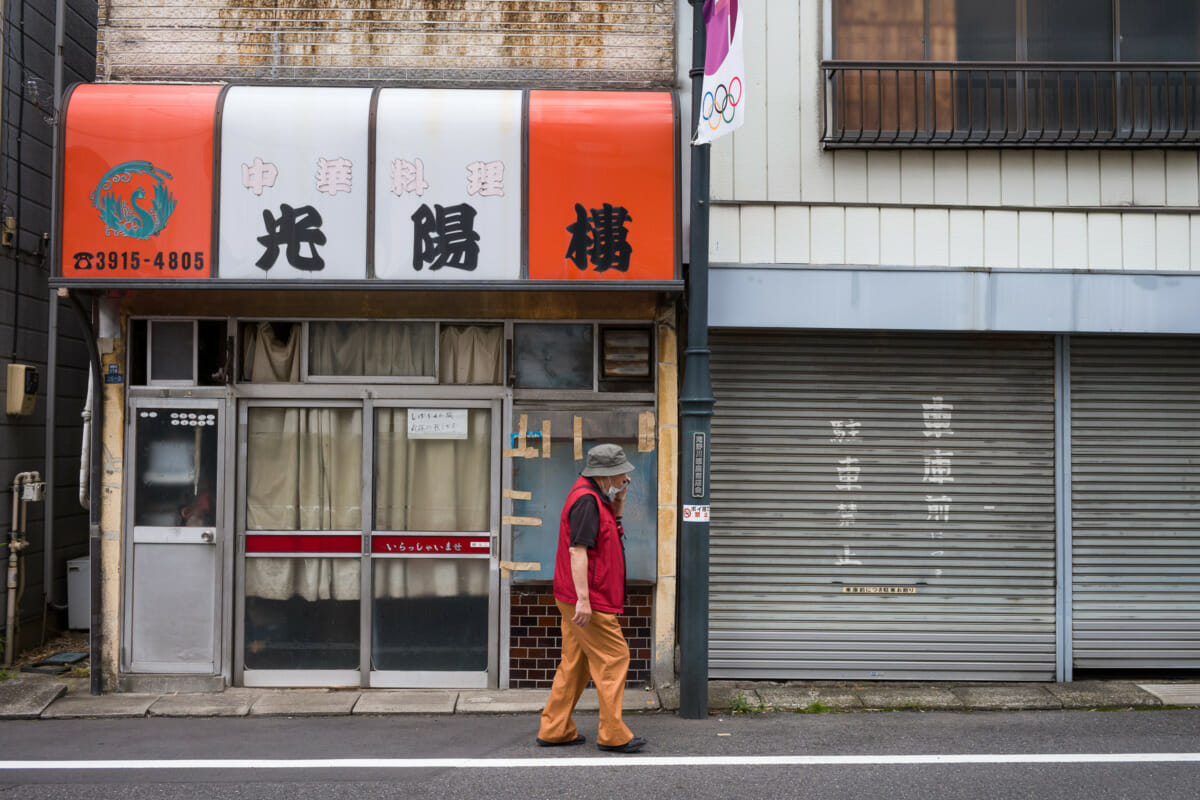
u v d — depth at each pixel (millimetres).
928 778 4922
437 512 6883
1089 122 7043
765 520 6992
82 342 8719
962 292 6758
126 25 6938
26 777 4973
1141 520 7008
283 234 6324
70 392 8477
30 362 7891
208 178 6320
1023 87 7012
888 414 7004
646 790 4750
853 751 5383
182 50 6934
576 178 6371
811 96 6922
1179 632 6984
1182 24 7156
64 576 8344
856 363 7016
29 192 7855
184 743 5598
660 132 6414
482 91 6551
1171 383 7047
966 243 6848
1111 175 6938
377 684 6789
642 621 6805
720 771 5043
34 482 7586
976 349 7023
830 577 6984
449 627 6836
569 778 4941
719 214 6797
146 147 6316
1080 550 6996
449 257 6348
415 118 6391
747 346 6988
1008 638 6965
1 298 7449
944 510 6992
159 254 6293
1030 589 6988
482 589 6859
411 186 6359
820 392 7000
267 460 6883
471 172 6367
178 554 6762
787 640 6941
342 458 6891
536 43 7012
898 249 6832
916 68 6949
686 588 6145
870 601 6980
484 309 6809
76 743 5605
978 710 6320
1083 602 6992
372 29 6988
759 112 6887
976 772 5016
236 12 6957
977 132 6930
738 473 6988
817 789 4766
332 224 6340
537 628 6812
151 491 6773
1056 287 6773
